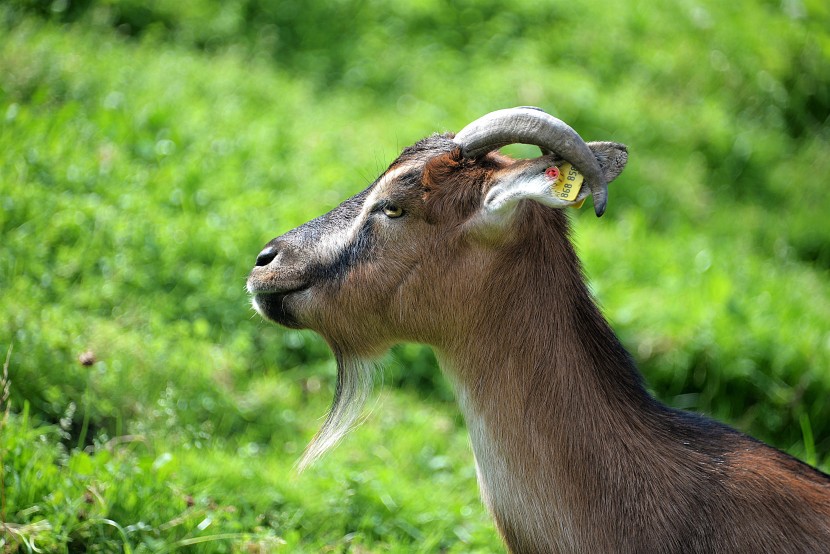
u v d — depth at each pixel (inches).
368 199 536.1
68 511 594.6
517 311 513.3
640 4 1700.3
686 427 526.9
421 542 701.9
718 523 493.0
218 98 1198.9
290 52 1445.6
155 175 991.0
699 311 1015.0
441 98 1350.9
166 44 1332.4
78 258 853.8
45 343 739.4
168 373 772.0
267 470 731.4
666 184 1320.1
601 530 500.1
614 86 1507.1
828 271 1285.7
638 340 984.9
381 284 528.7
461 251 514.9
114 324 800.3
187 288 881.5
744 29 1668.3
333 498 706.2
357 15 1518.2
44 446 650.8
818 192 1448.1
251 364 863.1
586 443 506.0
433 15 1549.0
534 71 1419.8
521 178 476.1
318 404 846.5
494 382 516.7
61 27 1245.1
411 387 911.0
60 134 993.5
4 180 889.5
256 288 554.3
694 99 1539.1
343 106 1309.1
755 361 983.0
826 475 531.5
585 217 1207.6
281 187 1047.0
